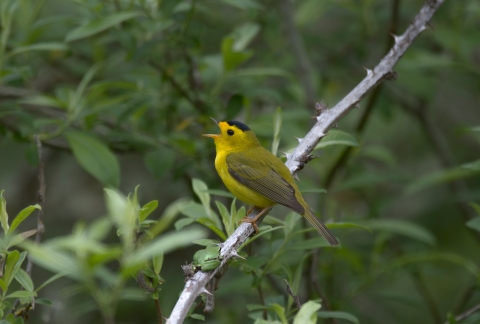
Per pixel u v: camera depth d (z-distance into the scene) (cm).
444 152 1519
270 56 1463
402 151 1806
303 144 849
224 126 1034
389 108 1462
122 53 1385
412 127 1802
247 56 1123
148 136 1234
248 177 959
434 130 1533
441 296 1488
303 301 1145
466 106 1844
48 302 669
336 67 1518
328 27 1845
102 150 968
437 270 1257
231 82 1277
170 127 1269
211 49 1539
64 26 1334
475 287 1000
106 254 456
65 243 450
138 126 1252
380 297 1227
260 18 1473
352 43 1481
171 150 1161
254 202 976
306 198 1528
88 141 977
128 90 1226
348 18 1537
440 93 1830
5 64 1134
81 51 1408
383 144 1814
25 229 1583
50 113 1295
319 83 1502
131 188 1655
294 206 855
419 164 1786
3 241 609
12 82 1160
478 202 1429
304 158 841
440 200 1639
